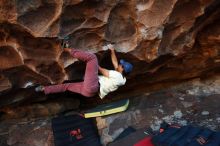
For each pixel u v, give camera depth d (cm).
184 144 366
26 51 357
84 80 376
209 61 448
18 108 434
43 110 446
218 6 377
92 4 340
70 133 415
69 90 397
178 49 408
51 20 335
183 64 448
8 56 359
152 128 430
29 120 447
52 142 421
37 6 322
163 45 395
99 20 353
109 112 447
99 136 429
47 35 339
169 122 439
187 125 413
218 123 430
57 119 427
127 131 428
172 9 358
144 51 392
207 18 393
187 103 464
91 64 361
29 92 409
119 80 383
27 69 375
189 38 400
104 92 391
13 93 400
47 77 388
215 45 421
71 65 379
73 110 470
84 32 359
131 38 379
